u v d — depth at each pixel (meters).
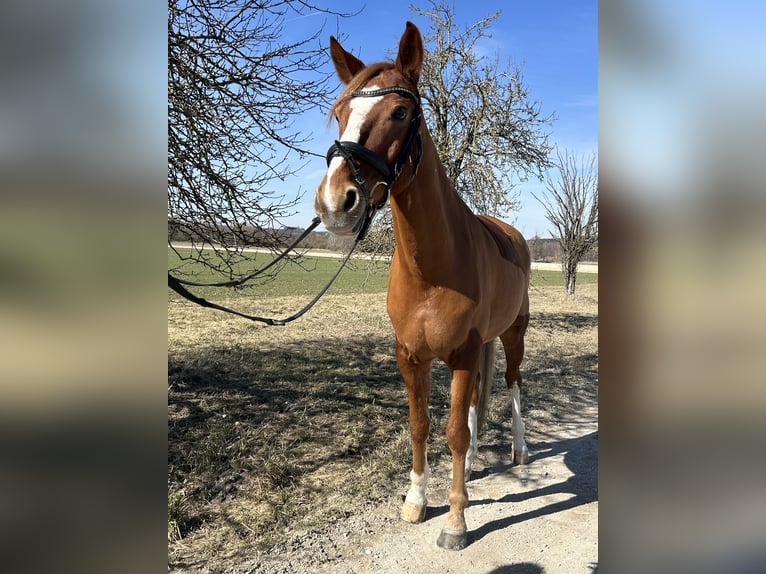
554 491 3.10
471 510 2.87
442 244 2.26
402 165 1.95
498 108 7.44
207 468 3.09
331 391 4.70
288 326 8.32
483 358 3.28
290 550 2.43
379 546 2.49
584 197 14.23
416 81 2.09
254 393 4.49
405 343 2.48
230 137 3.44
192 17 3.21
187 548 2.41
